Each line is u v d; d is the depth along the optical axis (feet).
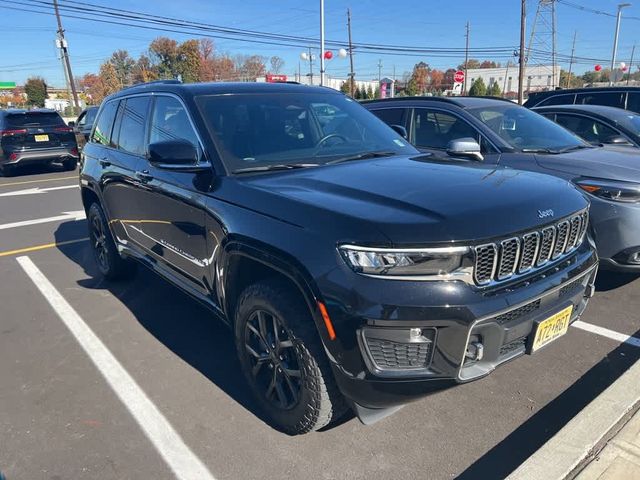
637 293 14.85
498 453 8.61
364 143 12.10
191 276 11.25
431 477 8.13
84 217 27.78
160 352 12.31
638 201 13.14
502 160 16.42
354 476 8.18
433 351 7.19
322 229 7.68
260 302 8.69
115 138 15.06
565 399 10.02
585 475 7.69
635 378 10.08
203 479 8.21
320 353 7.98
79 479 8.25
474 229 7.34
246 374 9.73
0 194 35.35
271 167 10.22
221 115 11.05
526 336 8.05
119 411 10.01
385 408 8.02
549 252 8.35
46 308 15.06
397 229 7.18
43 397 10.52
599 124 21.88
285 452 8.77
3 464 8.59
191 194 10.44
